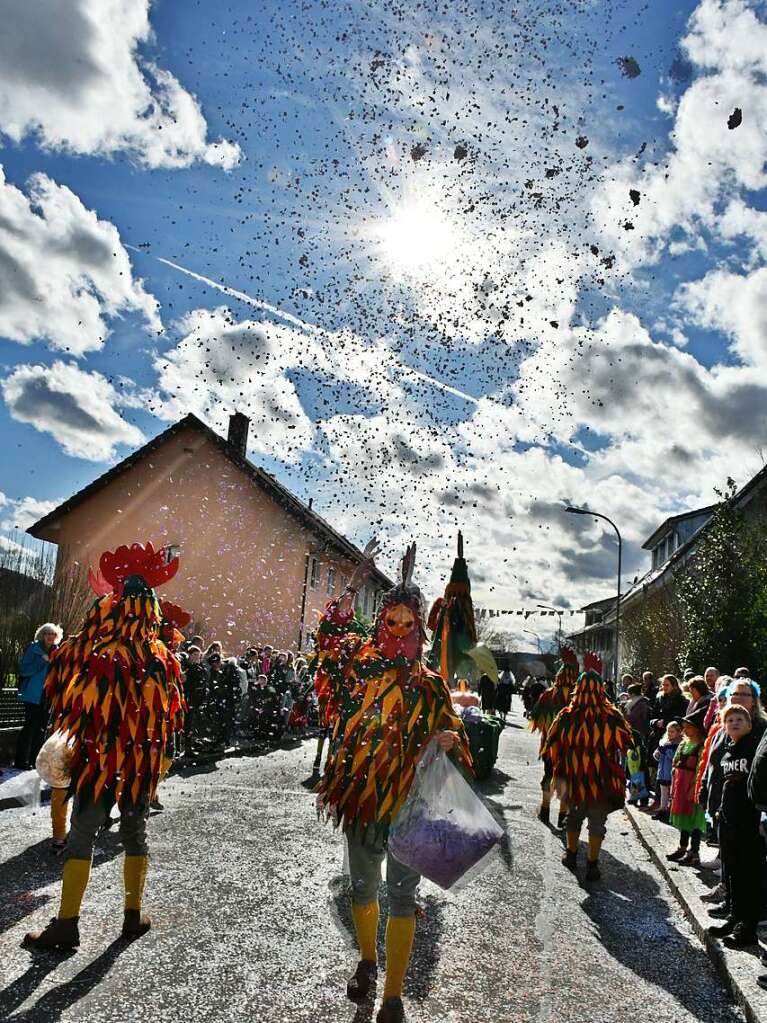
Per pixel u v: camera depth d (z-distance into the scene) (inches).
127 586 173.8
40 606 526.3
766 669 671.1
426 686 150.7
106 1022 130.9
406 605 150.6
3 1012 131.7
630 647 1163.9
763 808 176.7
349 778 145.0
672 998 162.6
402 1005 136.9
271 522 976.9
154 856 239.9
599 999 158.9
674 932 207.8
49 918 178.7
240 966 158.1
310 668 160.1
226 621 938.7
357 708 148.2
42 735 377.1
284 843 265.0
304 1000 144.6
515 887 240.5
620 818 403.5
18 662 497.0
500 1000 154.3
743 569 712.4
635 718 445.4
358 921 148.3
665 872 268.2
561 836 326.0
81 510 995.9
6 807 293.4
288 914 191.9
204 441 984.9
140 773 164.7
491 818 146.1
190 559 954.1
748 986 161.5
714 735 247.6
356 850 147.2
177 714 179.9
